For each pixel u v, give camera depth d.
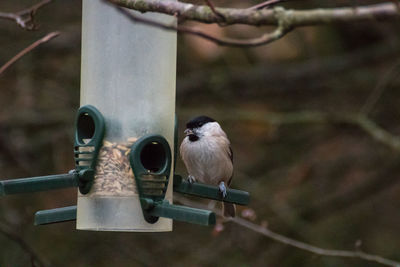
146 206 6.49
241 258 12.16
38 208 11.75
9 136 12.31
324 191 13.52
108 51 7.10
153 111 7.05
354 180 13.93
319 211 13.07
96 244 12.08
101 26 7.14
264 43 6.29
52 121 12.35
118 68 7.06
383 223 13.42
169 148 6.96
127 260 11.98
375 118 14.12
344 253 9.18
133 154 6.73
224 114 12.61
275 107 14.17
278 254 12.30
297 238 12.45
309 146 13.80
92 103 7.05
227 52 13.56
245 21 6.33
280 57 13.62
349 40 14.39
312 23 6.68
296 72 13.64
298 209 13.07
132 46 7.09
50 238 11.92
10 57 12.34
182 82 13.34
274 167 13.48
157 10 5.97
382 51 13.59
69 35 12.88
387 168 13.49
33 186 6.34
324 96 14.47
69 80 13.02
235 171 12.69
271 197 12.67
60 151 12.34
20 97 12.49
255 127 13.35
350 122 12.13
